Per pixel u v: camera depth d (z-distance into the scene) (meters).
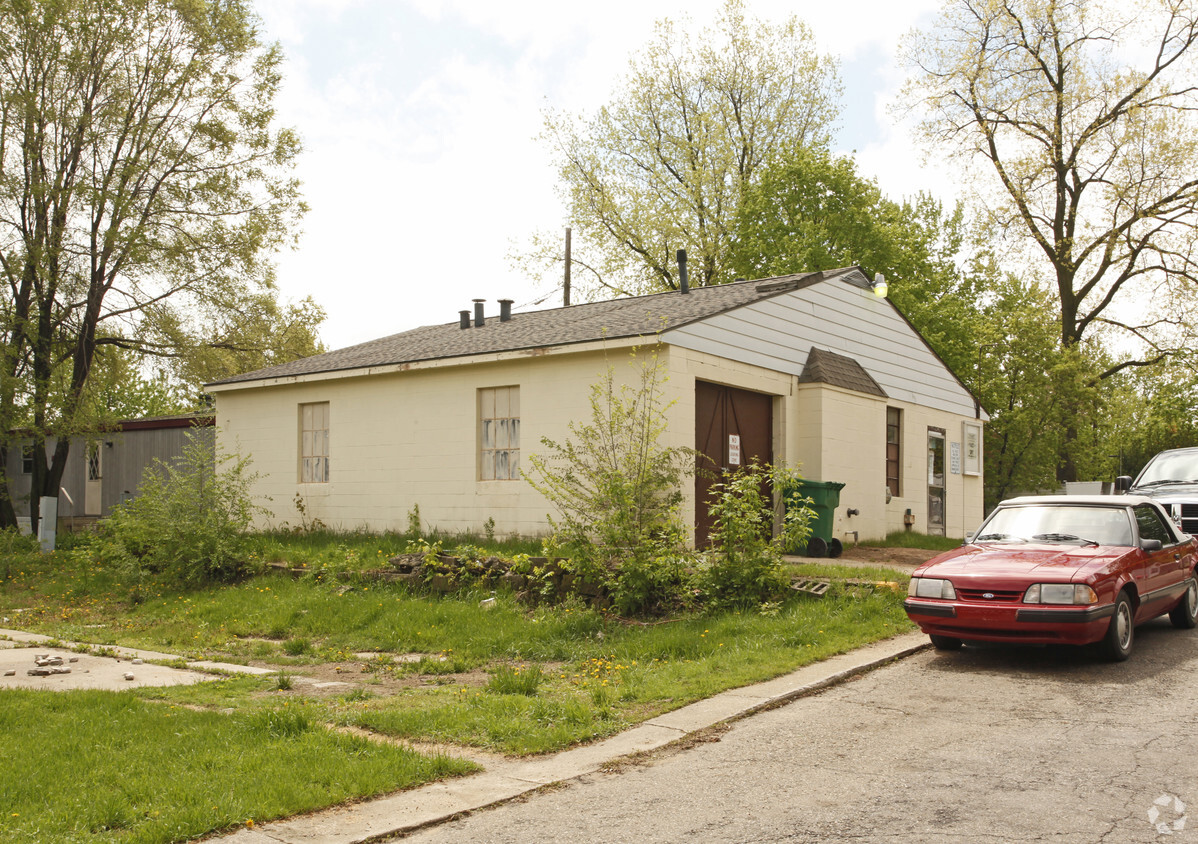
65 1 21.88
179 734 5.98
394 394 16.83
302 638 10.43
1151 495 12.85
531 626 10.16
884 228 29.27
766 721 6.46
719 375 13.95
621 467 11.78
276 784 4.97
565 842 4.35
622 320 15.08
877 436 17.36
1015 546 8.83
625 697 7.23
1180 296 27.44
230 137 24.39
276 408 18.88
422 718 6.54
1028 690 7.07
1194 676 7.44
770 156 33.62
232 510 15.10
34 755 5.50
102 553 15.80
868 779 5.11
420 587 12.29
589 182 35.41
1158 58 28.30
